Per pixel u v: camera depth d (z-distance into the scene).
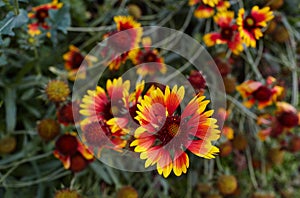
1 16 0.77
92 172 0.84
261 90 0.84
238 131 0.91
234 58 0.93
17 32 0.81
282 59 0.93
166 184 0.86
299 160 0.96
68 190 0.75
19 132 0.79
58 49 0.85
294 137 0.88
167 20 0.89
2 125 0.82
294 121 0.86
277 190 0.95
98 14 0.90
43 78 0.81
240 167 0.90
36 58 0.79
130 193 0.79
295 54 0.95
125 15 0.83
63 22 0.79
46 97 0.74
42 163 0.82
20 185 0.78
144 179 0.87
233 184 0.84
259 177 0.92
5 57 0.76
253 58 0.94
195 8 0.89
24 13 0.71
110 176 0.85
